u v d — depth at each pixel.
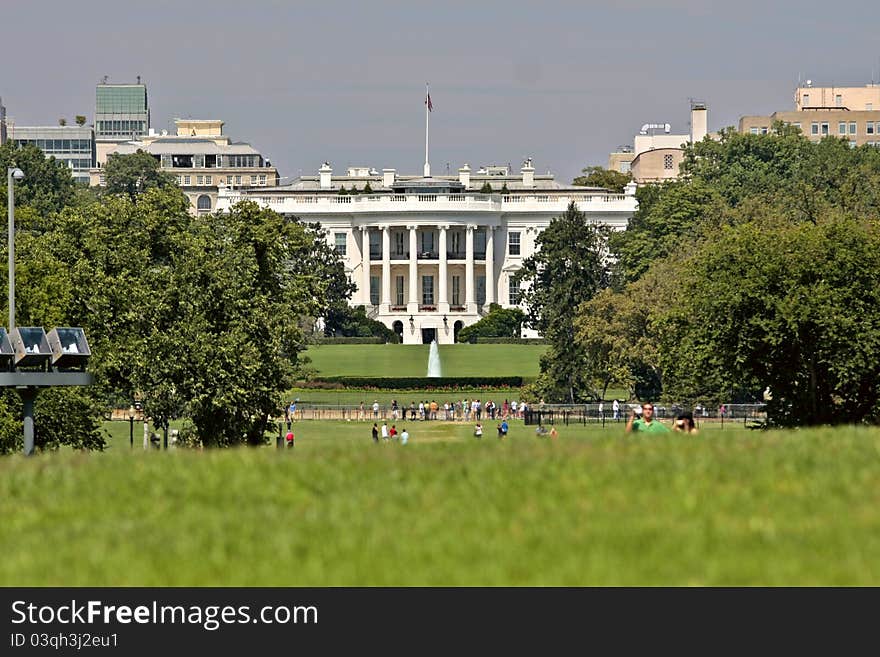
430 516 79.88
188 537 77.62
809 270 194.62
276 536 76.94
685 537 73.88
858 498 81.00
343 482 89.56
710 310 199.00
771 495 82.12
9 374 149.62
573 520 78.00
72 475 95.75
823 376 198.25
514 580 69.38
